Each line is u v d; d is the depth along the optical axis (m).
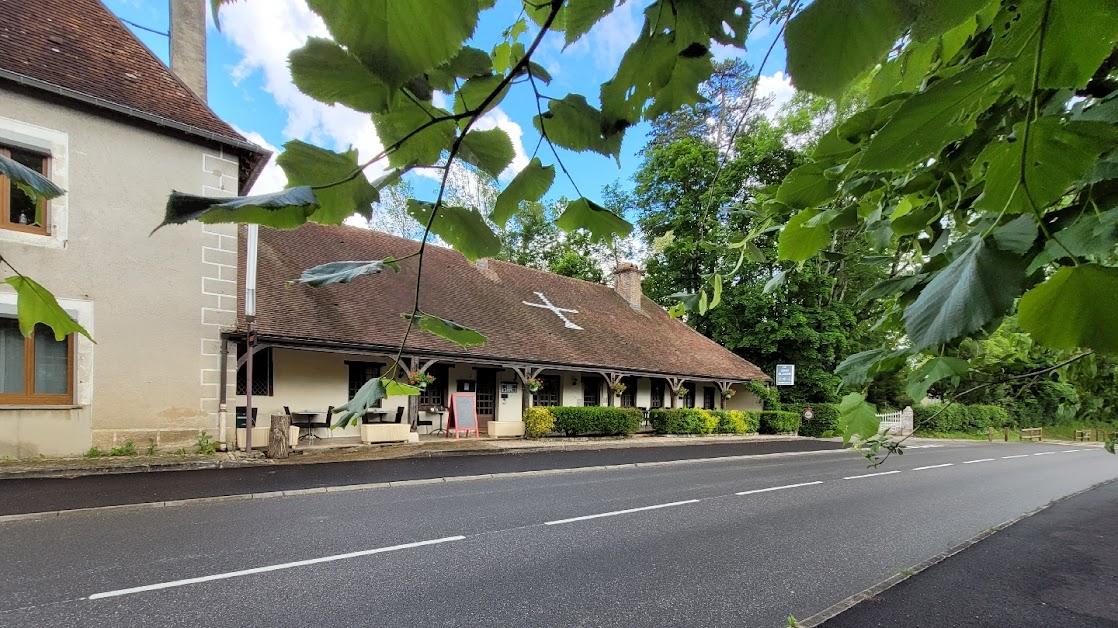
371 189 0.66
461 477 8.58
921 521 6.62
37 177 0.91
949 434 25.50
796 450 15.52
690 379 18.91
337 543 4.97
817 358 21.52
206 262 9.48
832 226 1.47
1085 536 5.86
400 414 12.79
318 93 0.57
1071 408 3.11
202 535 5.10
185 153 9.38
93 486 6.83
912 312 0.67
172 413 8.96
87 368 8.20
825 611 3.61
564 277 22.19
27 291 1.02
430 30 0.44
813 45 0.51
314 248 13.94
